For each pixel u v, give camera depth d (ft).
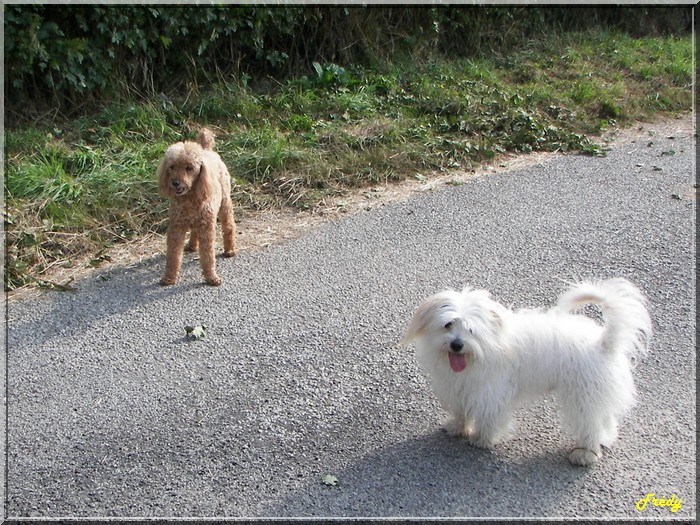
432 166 13.35
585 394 6.97
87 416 7.64
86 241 10.50
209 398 7.84
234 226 10.32
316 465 7.12
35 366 8.28
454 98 15.72
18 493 6.88
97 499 6.84
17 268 9.78
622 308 6.96
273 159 12.51
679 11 24.11
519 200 11.91
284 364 8.29
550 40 20.47
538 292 9.51
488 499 6.82
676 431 7.47
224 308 9.24
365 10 17.43
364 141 13.73
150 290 9.60
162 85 15.02
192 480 6.99
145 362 8.34
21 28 12.87
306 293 9.53
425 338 7.08
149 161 12.42
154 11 13.94
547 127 14.98
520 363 7.06
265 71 16.29
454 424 7.39
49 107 13.82
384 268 10.05
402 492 6.88
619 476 7.02
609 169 13.35
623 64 19.75
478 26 19.22
